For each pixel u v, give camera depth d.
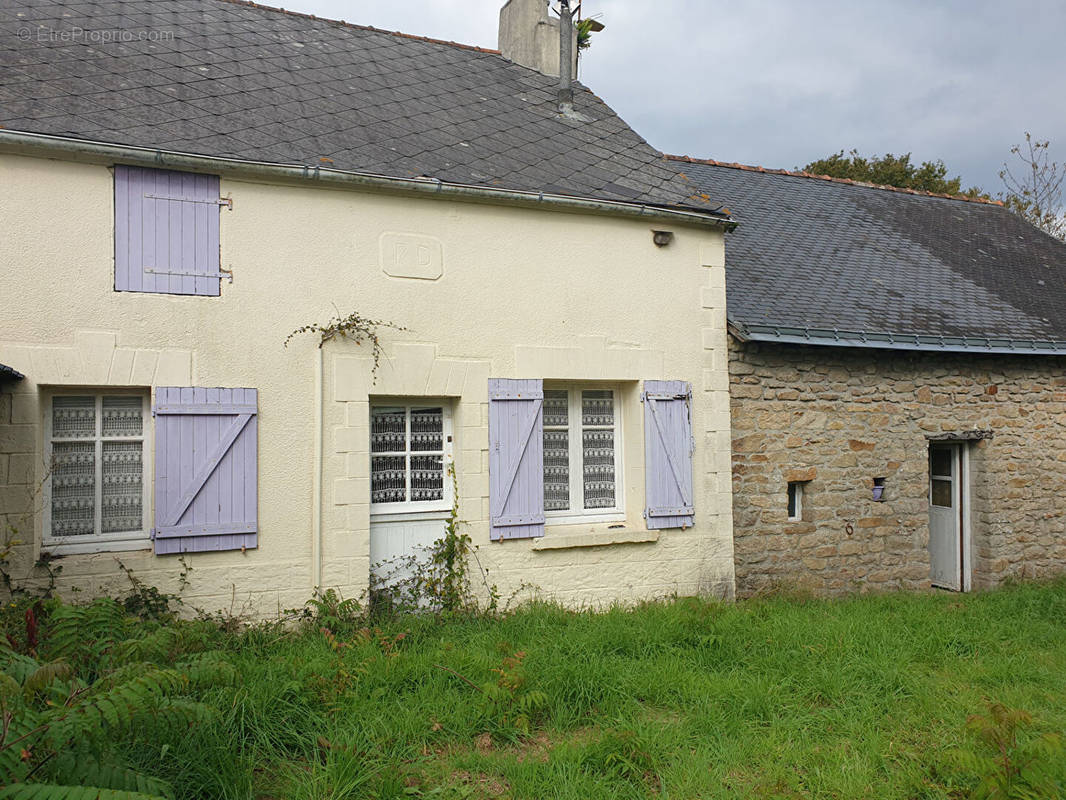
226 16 8.52
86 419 6.08
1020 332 9.62
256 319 6.34
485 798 3.88
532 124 8.66
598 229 7.61
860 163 24.94
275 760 4.07
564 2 9.60
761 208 11.40
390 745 4.30
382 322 6.72
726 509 8.00
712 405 8.02
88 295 5.86
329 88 7.81
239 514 6.19
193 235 6.20
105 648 4.39
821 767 4.25
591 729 4.74
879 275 10.19
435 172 7.00
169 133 6.23
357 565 6.55
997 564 9.57
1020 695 5.24
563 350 7.41
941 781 4.16
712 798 3.91
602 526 7.75
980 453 9.69
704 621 6.36
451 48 9.98
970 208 13.78
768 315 8.33
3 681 2.84
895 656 5.88
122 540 6.05
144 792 2.98
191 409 6.08
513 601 7.11
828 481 8.62
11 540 5.54
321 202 6.60
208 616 6.01
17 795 2.54
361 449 6.61
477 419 7.07
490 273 7.16
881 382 8.97
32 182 5.74
